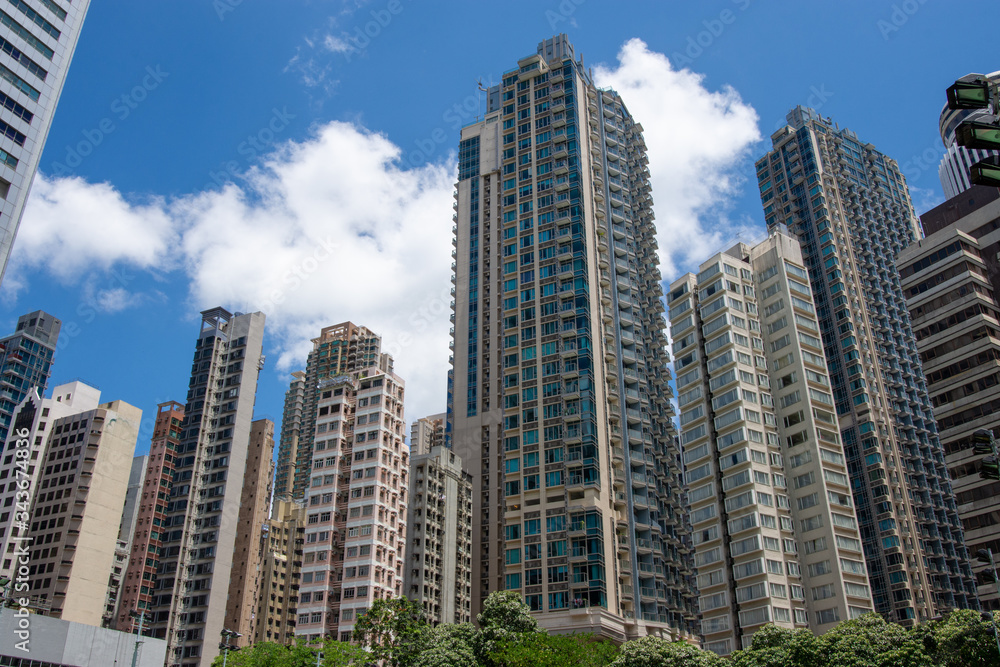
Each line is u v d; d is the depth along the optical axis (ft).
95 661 308.19
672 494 414.00
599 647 260.21
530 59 476.13
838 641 233.14
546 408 376.48
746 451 357.61
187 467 493.36
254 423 634.43
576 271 401.70
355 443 452.35
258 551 587.27
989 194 352.49
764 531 338.95
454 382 488.02
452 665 246.06
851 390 496.23
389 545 427.33
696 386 395.75
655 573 358.43
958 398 325.01
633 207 490.08
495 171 541.34
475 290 509.76
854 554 343.67
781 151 609.42
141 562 574.15
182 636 439.22
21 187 267.59
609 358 399.44
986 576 295.07
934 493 485.56
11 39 273.75
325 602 406.41
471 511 453.58
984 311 330.13
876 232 583.58
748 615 329.52
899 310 558.56
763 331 407.03
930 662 214.69
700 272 419.33
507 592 280.92
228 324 552.00
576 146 437.99
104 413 555.69
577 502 347.36
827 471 359.05
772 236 424.46
